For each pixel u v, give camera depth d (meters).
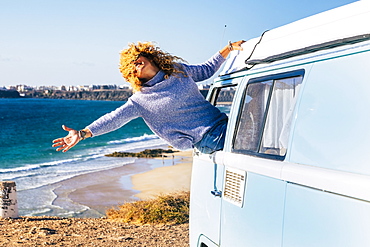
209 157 3.92
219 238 3.71
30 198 17.91
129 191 19.03
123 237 8.76
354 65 2.37
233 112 3.66
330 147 2.41
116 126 3.77
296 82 2.86
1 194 10.43
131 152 36.34
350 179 2.22
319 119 2.53
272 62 3.24
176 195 13.19
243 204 3.27
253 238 3.12
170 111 3.82
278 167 2.79
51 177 23.42
